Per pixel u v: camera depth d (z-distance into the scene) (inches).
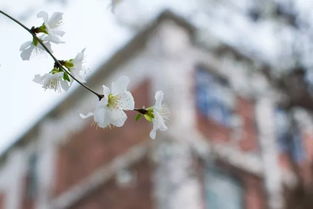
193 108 593.6
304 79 440.8
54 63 95.3
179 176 538.6
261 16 406.9
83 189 668.7
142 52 645.9
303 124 507.2
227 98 628.7
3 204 811.4
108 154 648.4
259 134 634.8
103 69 675.4
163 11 621.0
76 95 698.8
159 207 552.7
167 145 546.3
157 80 606.5
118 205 613.3
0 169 848.3
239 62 511.8
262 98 628.1
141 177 591.8
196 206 549.3
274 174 617.6
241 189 606.9
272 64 441.7
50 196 711.1
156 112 100.5
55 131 740.7
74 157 698.2
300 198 461.7
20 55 94.5
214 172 586.6
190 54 624.7
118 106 96.3
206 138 587.5
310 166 616.7
